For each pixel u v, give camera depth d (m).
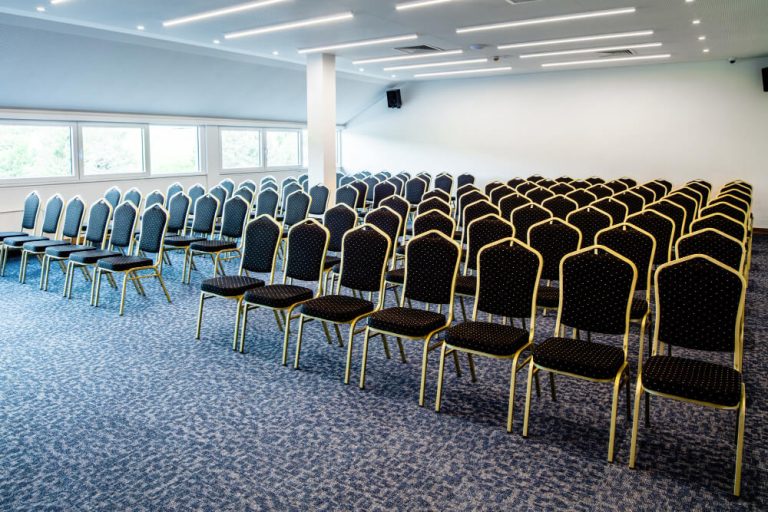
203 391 4.04
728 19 8.15
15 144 9.74
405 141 16.81
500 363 4.59
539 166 14.96
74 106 10.29
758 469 3.06
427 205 7.34
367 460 3.15
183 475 3.00
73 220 7.29
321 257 4.83
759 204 12.59
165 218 6.38
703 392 2.85
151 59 10.23
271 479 2.97
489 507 2.73
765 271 8.24
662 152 13.42
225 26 8.73
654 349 3.42
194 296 6.62
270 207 8.69
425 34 9.28
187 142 12.85
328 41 9.97
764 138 12.35
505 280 3.93
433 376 4.32
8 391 4.01
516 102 15.02
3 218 9.44
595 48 10.70
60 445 3.29
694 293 3.25
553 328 5.52
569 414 3.70
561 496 2.83
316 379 4.25
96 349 4.86
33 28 8.27
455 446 3.30
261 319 5.72
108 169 11.27
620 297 3.54
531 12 7.73
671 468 3.08
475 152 15.80
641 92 13.45
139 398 3.92
